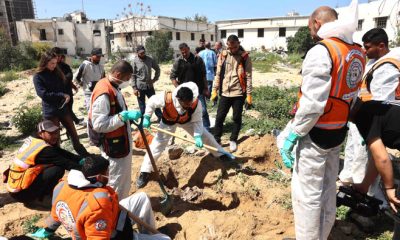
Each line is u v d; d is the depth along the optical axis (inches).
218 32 1700.3
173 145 225.9
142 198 142.0
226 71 227.3
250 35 1615.4
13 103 455.8
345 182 174.1
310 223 113.5
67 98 219.6
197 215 165.0
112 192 115.0
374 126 100.5
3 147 271.1
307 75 99.7
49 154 161.6
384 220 154.2
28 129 308.2
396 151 218.2
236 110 228.4
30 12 1929.1
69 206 108.9
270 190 183.2
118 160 150.3
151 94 294.2
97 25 1766.7
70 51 1724.9
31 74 783.7
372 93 128.6
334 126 104.8
